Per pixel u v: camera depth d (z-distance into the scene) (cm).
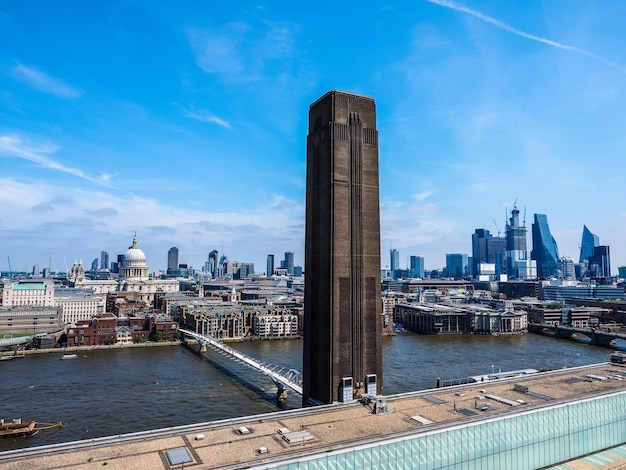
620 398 12344
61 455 8375
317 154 15175
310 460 8244
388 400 11931
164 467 7912
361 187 14750
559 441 11025
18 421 15400
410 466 9144
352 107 14875
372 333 14638
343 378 13650
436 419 10381
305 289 15438
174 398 18825
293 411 11038
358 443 8944
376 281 14875
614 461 11038
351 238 14438
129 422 15975
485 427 10050
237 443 9019
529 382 13775
